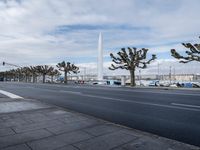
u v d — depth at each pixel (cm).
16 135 557
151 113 907
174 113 896
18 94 1914
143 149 456
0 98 1451
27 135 556
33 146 477
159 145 480
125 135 554
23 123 685
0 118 760
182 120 762
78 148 463
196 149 462
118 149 457
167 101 1291
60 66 6138
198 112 913
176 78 5456
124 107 1088
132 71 3806
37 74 8694
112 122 746
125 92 2070
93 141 507
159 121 754
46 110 932
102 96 1677
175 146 475
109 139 522
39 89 2728
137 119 794
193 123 715
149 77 5941
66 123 688
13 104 1123
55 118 763
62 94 1920
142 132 586
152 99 1412
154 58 3691
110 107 1095
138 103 1224
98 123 688
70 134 564
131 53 3747
